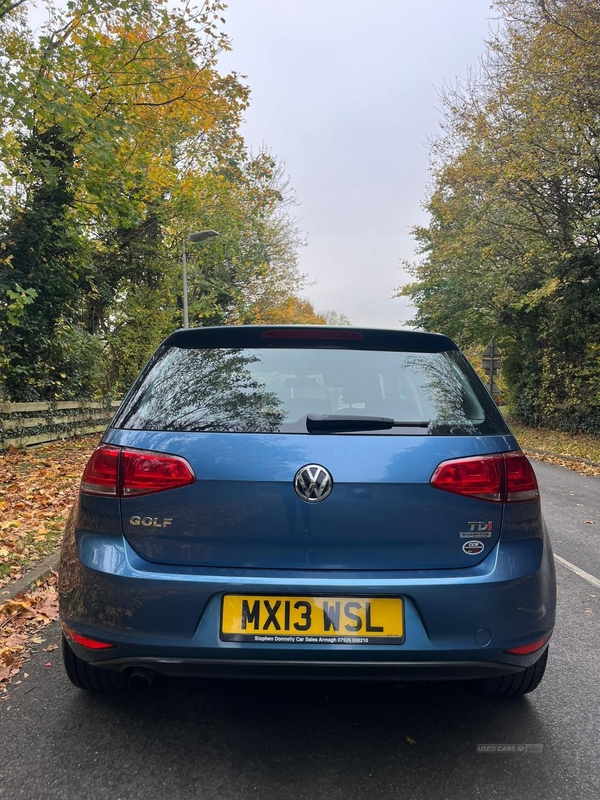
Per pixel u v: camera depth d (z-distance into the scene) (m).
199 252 24.86
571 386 20.08
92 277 17.88
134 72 12.03
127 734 2.64
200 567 2.32
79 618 2.38
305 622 2.28
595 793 2.28
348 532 2.32
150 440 2.42
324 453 2.35
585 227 15.42
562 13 13.70
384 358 2.79
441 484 2.37
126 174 13.44
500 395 30.48
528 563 2.44
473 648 2.32
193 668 2.29
